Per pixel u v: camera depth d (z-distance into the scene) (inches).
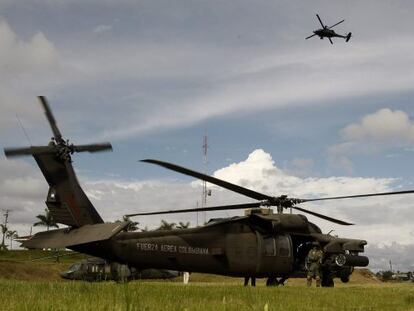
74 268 1611.7
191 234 742.5
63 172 679.7
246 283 789.9
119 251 701.3
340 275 856.3
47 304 256.4
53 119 687.7
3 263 2080.5
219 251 745.6
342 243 845.8
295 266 828.0
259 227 784.3
